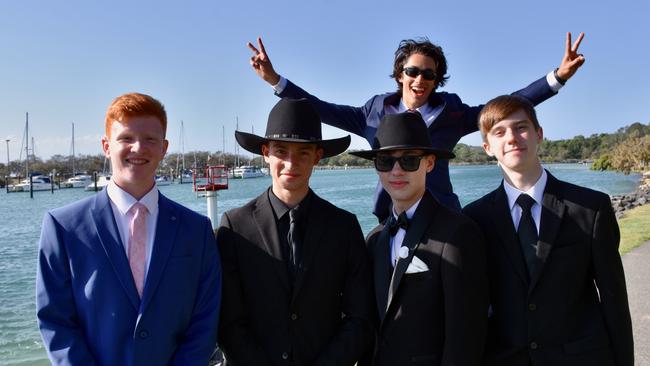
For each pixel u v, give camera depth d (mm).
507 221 2863
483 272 2723
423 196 2971
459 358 2584
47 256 2520
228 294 2855
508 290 2791
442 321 2736
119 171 2686
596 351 2672
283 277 2811
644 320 5613
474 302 2645
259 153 3230
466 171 141000
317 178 113062
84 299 2500
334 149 3148
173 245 2707
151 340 2529
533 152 2855
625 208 26188
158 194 2834
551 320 2678
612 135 137500
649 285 7051
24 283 14109
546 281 2711
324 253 2898
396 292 2785
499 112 2881
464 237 2713
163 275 2635
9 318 10375
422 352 2699
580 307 2734
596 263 2729
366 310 2912
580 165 146750
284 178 2906
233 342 2783
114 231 2605
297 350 2768
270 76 4379
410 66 3980
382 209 4039
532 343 2682
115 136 2668
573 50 3855
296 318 2787
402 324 2742
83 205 2672
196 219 2879
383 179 3016
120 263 2557
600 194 2814
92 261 2529
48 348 2428
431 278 2730
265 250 2848
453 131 4113
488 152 3082
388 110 4188
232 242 2943
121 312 2504
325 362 2732
